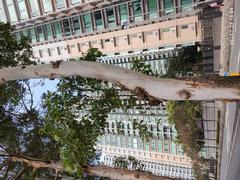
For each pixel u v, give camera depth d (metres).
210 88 7.79
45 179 14.61
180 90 7.93
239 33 26.98
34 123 13.97
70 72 8.70
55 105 9.74
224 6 30.94
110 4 36.53
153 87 8.06
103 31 39.09
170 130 59.97
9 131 13.64
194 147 34.97
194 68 36.12
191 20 33.75
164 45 35.91
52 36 44.50
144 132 11.77
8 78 9.36
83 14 39.66
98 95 10.46
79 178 13.62
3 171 13.60
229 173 22.06
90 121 9.65
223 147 29.08
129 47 38.06
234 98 7.79
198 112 33.59
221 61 31.91
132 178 10.34
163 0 34.00
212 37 33.66
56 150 13.31
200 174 35.03
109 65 8.41
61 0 37.91
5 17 43.53
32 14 41.25
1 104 13.16
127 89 8.34
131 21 36.50
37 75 9.04
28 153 13.96
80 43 41.84
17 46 13.28
